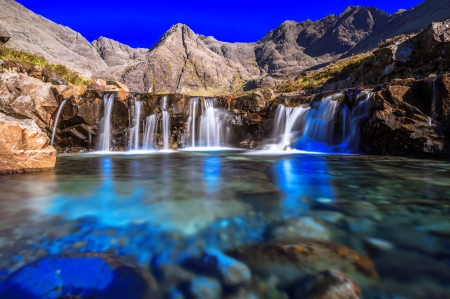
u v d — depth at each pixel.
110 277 1.78
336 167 6.54
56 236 2.44
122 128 11.61
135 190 4.27
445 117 7.62
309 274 1.75
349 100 10.25
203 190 4.24
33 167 5.89
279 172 5.95
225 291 1.65
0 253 2.11
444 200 3.54
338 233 2.47
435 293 1.61
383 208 3.20
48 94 11.42
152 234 2.48
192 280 1.75
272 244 2.19
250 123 12.43
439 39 14.34
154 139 11.86
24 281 1.74
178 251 2.14
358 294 1.55
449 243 2.26
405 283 1.70
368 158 8.04
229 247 2.20
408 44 16.11
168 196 3.87
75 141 11.40
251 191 4.15
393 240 2.32
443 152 7.47
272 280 1.73
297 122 11.70
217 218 2.90
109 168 6.75
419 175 5.38
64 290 1.66
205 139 12.77
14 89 10.98
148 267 1.91
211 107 12.88
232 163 7.62
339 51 86.81
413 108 8.14
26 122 5.93
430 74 13.00
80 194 4.00
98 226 2.68
